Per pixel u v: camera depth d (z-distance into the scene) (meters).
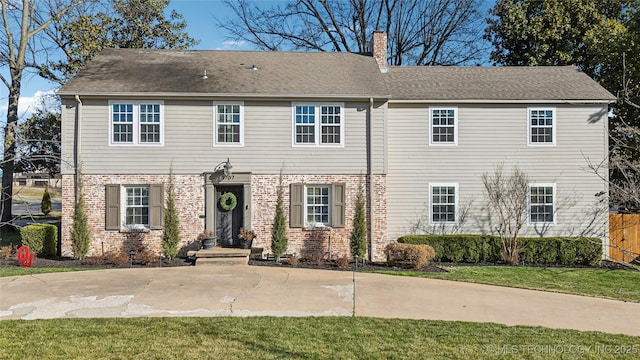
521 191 18.34
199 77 18.08
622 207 20.97
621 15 27.39
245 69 19.09
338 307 10.26
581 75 21.02
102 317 9.22
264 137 17.41
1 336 7.93
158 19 28.20
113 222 16.81
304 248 17.52
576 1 27.14
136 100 16.91
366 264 16.58
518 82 20.20
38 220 29.97
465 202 18.83
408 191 18.80
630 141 22.30
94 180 16.78
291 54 21.03
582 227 18.81
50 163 26.38
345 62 20.47
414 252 15.70
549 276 14.91
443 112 18.81
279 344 7.75
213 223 17.17
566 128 18.86
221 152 17.25
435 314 9.88
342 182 17.67
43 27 24.44
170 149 17.06
